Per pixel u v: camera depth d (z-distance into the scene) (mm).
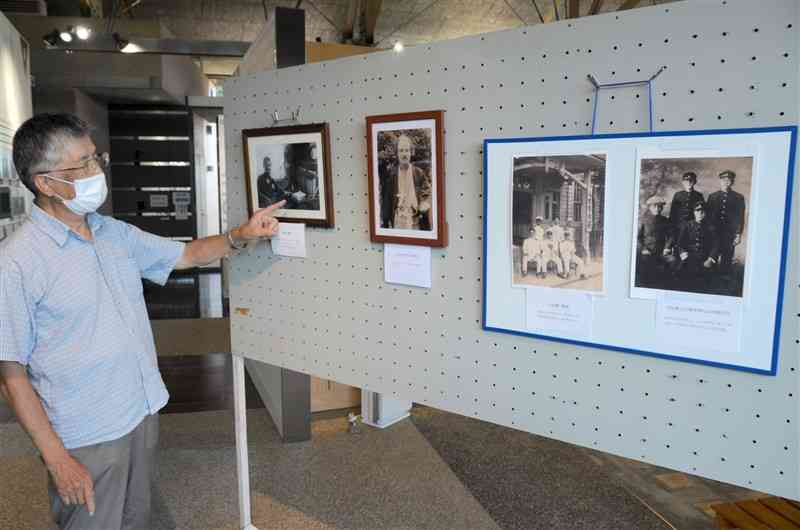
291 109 1819
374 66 1587
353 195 1705
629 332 1233
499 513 2328
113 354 1534
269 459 2816
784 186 1029
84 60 7508
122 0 8672
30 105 5086
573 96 1255
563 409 1368
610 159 1196
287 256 1914
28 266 1396
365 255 1703
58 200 1463
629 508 2369
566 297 1303
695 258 1131
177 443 3025
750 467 1151
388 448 2943
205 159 9930
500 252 1386
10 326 1366
